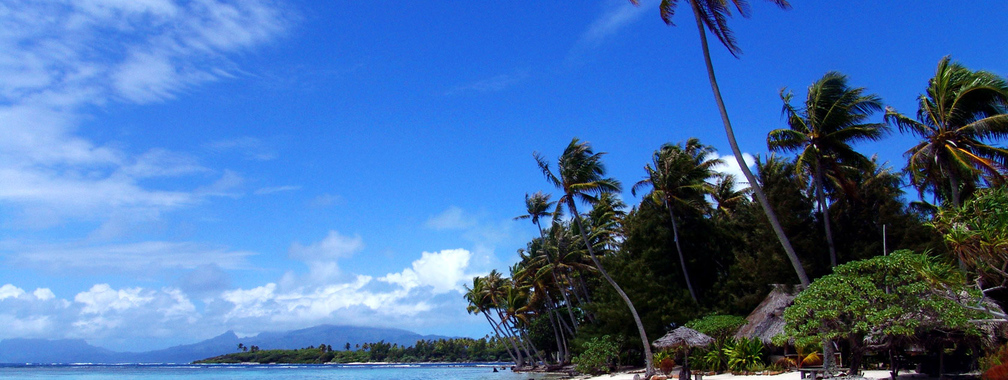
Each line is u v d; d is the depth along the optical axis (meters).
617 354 42.62
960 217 17.58
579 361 44.47
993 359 16.31
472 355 181.00
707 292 43.72
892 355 22.11
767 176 40.59
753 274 38.81
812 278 35.06
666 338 27.81
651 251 44.66
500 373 76.62
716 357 32.47
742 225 45.19
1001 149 26.11
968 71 27.27
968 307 16.23
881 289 18.03
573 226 58.38
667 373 34.53
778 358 30.28
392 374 88.75
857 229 35.53
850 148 31.95
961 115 27.72
